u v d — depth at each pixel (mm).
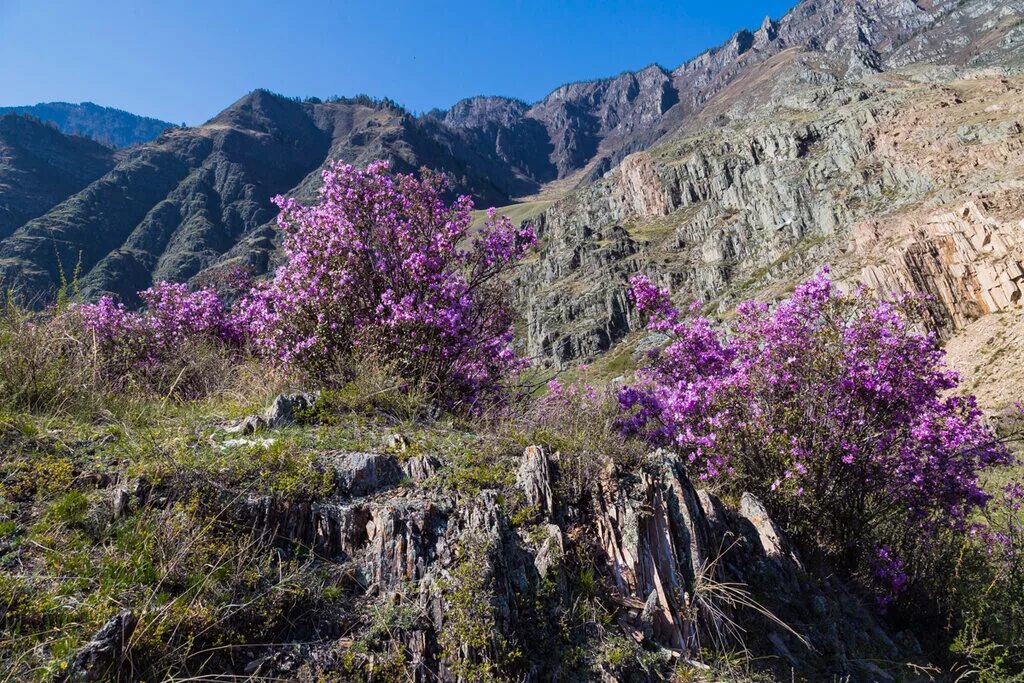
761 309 7750
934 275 49281
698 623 3986
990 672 4676
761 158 139250
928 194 90688
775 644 4242
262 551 3334
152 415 4820
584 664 3328
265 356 7254
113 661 2453
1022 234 45281
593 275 128125
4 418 3807
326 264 7008
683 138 182125
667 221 153375
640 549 4102
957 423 6770
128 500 3332
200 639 2738
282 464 3879
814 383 6617
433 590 3256
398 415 5629
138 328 8094
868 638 4988
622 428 6641
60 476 3408
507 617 3252
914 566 6441
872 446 6520
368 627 3098
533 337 113438
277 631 2961
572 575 3773
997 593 5871
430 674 2973
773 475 6301
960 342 45906
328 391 5559
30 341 4832
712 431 6734
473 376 7105
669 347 8938
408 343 6516
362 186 7582
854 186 104875
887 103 119000
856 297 7090
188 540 3115
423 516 3641
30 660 2379
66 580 2805
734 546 4898
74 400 4574
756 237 111500
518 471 4406
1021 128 91000
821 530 6391
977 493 6898
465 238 8117
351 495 3879
